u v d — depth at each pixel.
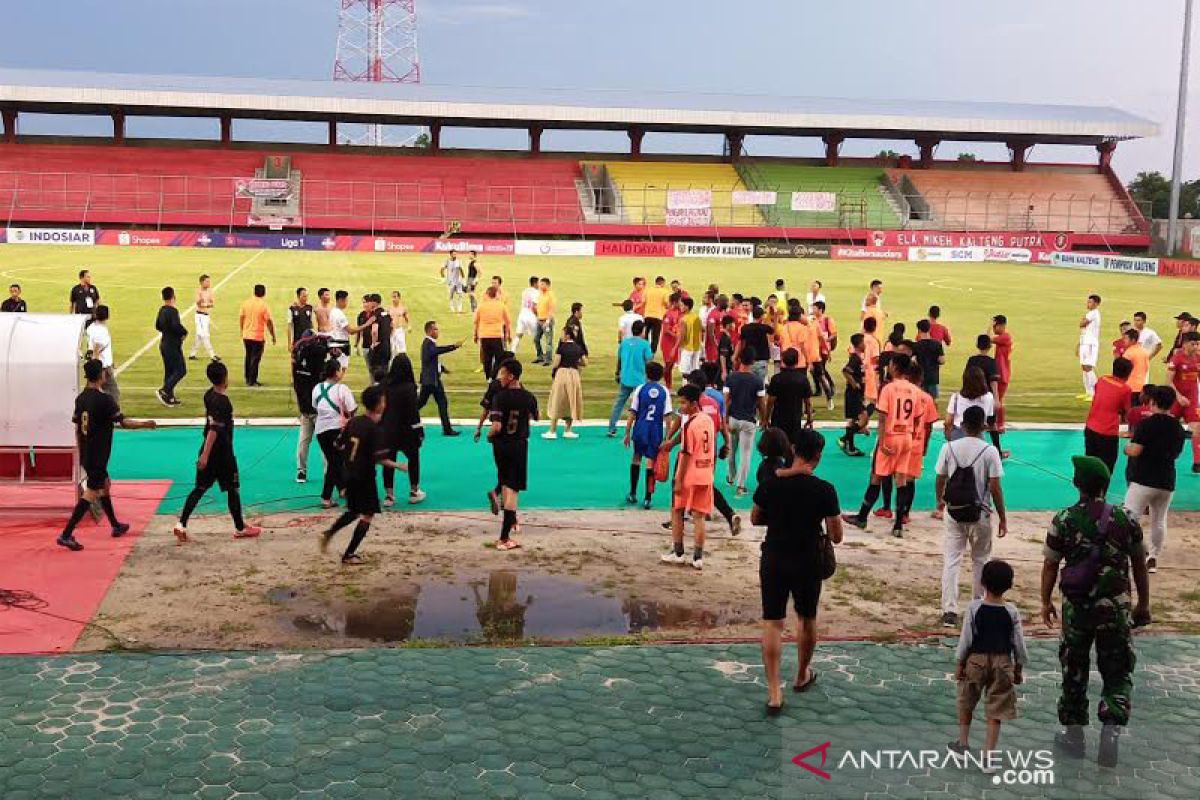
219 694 8.91
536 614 11.02
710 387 15.97
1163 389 12.45
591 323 34.41
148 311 34.06
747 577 12.34
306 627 10.48
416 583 11.84
